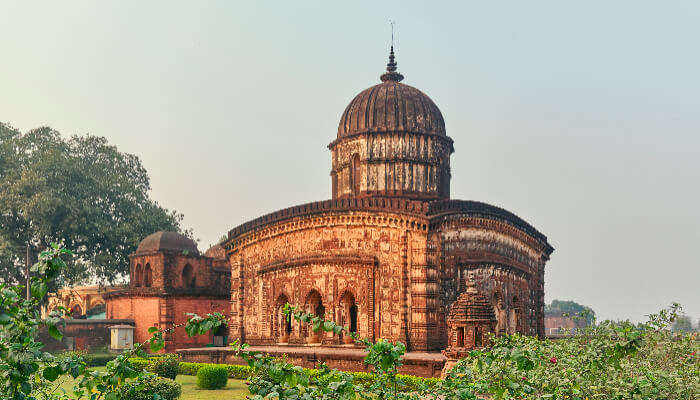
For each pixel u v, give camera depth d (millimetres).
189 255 53844
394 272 36438
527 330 42156
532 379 12750
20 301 7527
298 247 39438
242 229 43406
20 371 7223
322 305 38844
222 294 51531
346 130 44938
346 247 37531
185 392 28625
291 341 38562
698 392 12820
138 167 67750
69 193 59906
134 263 54156
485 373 12492
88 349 48938
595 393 12672
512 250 41594
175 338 49344
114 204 63938
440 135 44125
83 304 70938
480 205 38688
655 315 18109
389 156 43000
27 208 54844
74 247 61531
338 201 37781
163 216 65312
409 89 45500
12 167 59906
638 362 15430
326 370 9414
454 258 37344
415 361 29844
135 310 51062
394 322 35938
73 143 64312
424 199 42969
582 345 18016
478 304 28141
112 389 8422
